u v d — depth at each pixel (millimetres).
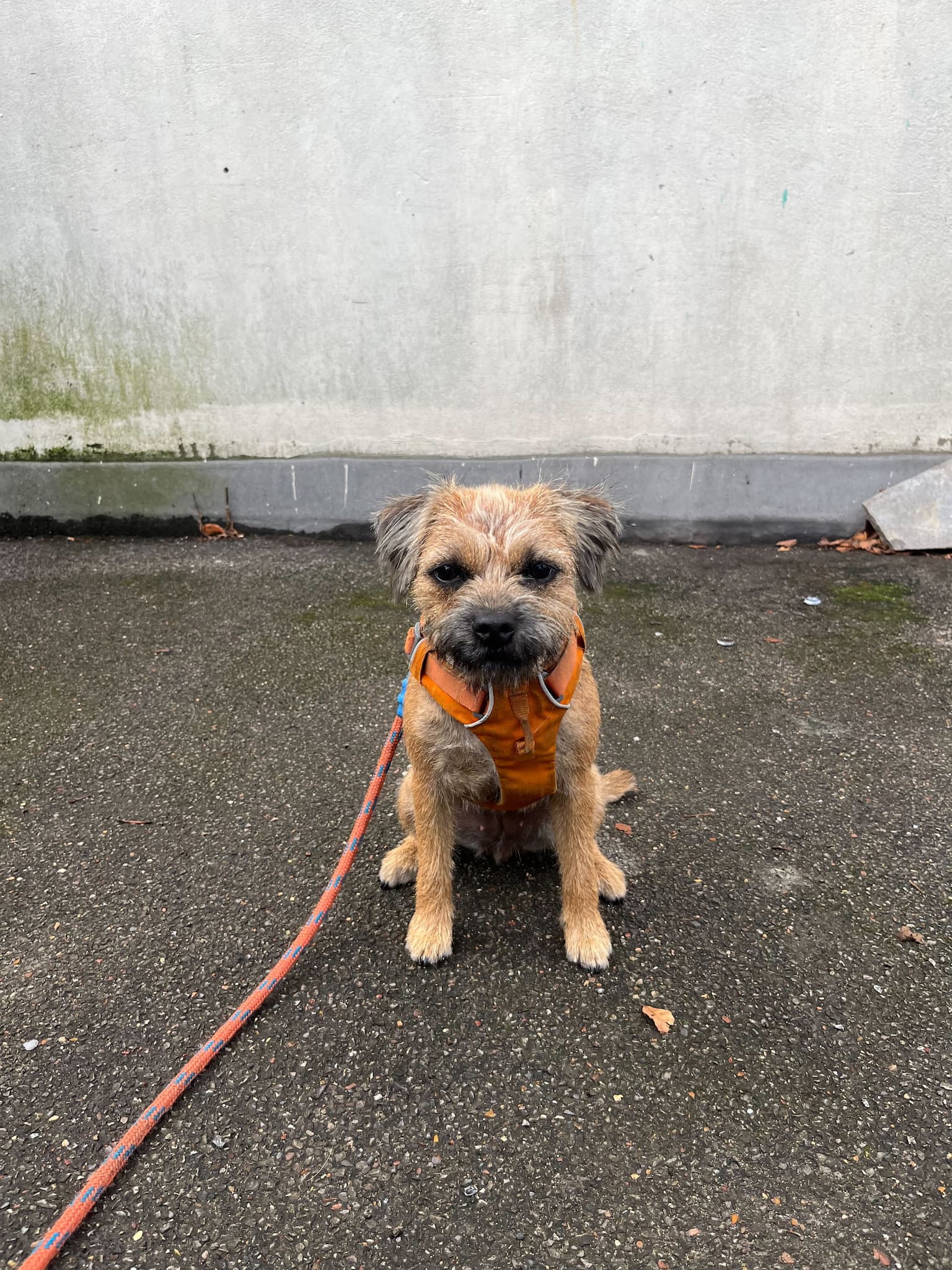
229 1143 581
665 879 829
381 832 900
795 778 995
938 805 941
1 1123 595
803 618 1452
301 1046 651
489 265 1718
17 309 1775
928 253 1691
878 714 1138
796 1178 559
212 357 1802
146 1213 540
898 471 1823
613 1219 535
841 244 1688
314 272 1734
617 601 1535
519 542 709
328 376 1808
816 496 1836
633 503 1846
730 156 1638
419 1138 584
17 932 761
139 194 1692
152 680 1227
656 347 1767
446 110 1625
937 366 1765
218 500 1879
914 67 1580
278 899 806
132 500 1877
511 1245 521
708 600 1539
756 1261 513
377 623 1425
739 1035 660
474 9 1563
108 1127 593
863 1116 599
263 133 1649
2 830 897
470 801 767
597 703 749
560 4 1557
